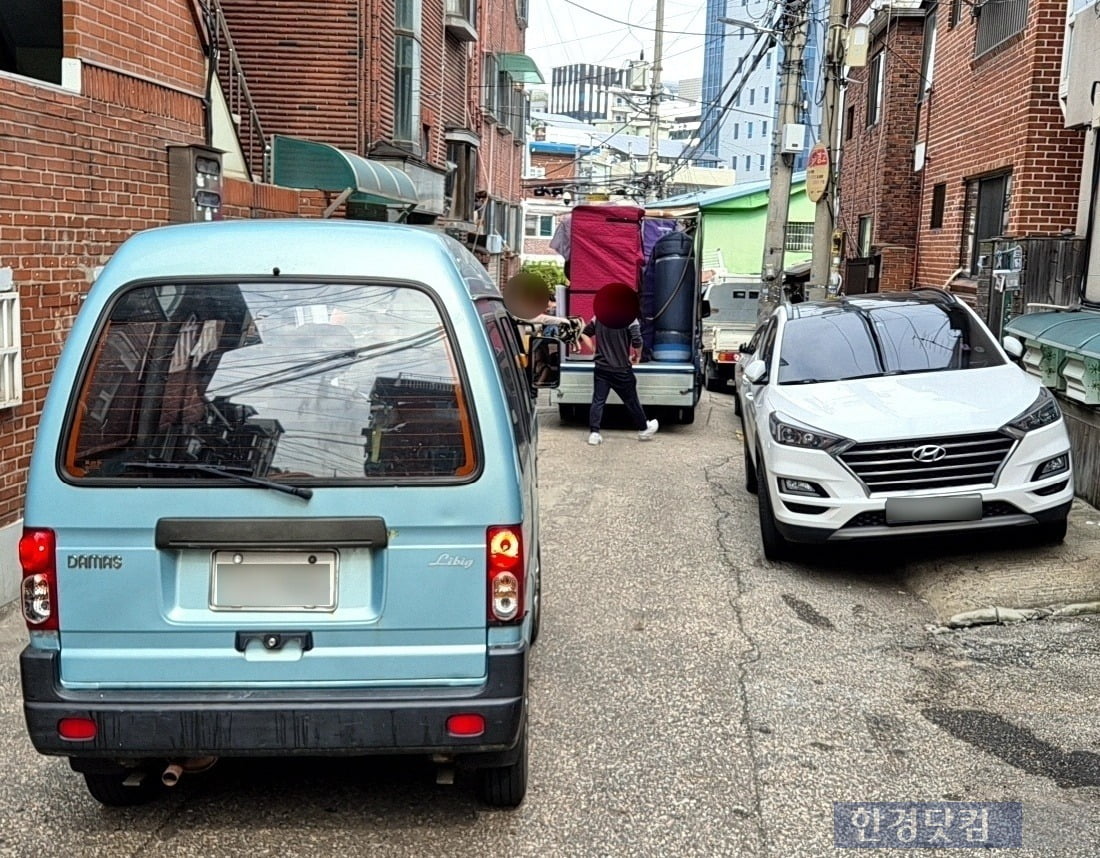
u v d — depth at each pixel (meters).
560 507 9.46
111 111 7.68
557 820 4.02
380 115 17.41
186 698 3.55
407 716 3.53
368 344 3.65
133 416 3.58
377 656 3.58
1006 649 5.85
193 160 8.62
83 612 3.55
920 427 6.80
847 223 23.86
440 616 3.58
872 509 6.77
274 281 3.69
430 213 20.61
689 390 14.27
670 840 3.88
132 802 4.12
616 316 12.78
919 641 6.02
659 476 10.99
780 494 7.06
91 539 3.54
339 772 4.43
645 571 7.44
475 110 28.22
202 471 3.53
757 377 8.31
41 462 3.54
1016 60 12.54
